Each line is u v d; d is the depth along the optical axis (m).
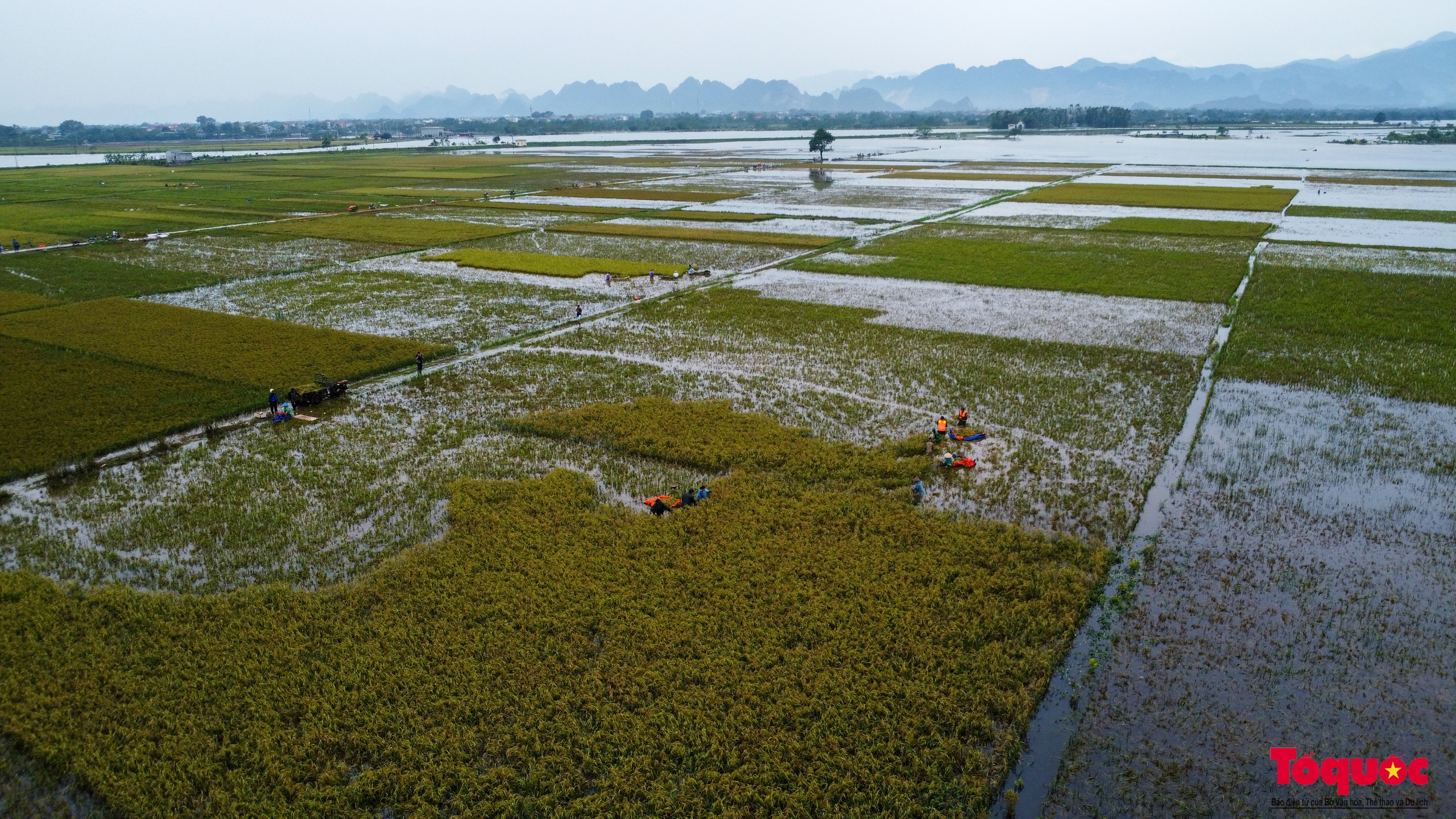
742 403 37.41
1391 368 40.94
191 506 28.09
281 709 18.70
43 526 26.81
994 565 24.19
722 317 51.50
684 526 26.44
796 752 17.58
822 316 51.84
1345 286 57.56
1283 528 26.39
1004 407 36.66
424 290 58.88
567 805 16.45
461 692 19.17
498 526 26.36
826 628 21.27
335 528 26.66
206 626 21.50
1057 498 28.48
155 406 36.19
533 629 21.34
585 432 33.81
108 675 19.77
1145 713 18.78
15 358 42.53
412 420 35.62
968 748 17.69
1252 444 32.62
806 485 29.44
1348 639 21.03
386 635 21.12
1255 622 21.73
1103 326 49.12
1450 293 54.91
